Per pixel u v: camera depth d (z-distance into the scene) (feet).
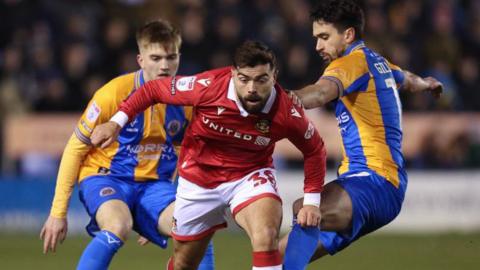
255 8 146.92
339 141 135.85
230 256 103.96
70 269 93.40
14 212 130.11
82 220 127.54
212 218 59.77
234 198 57.41
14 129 136.05
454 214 133.49
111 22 143.64
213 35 143.23
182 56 140.26
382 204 59.21
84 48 141.69
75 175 63.52
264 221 54.65
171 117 65.41
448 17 153.48
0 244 115.24
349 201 58.39
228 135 55.88
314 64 144.77
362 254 106.63
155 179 66.33
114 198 63.26
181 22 145.79
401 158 61.57
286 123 54.80
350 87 59.16
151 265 95.86
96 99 63.26
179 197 59.72
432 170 137.80
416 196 133.08
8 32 146.10
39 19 145.79
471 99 148.97
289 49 144.56
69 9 146.61
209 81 55.16
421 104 142.82
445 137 140.77
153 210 64.49
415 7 152.97
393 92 61.72
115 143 65.26
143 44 64.34
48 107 138.72
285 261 56.65
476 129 141.49
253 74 52.08
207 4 145.79
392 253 107.45
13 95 136.56
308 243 56.95
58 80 139.44
